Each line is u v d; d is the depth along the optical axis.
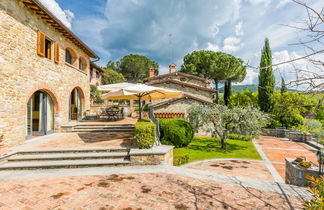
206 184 5.02
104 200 4.01
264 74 21.08
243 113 13.00
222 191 4.61
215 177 5.58
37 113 9.93
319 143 14.44
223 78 34.66
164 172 5.86
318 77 2.33
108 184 4.87
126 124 11.83
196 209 3.72
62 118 11.26
